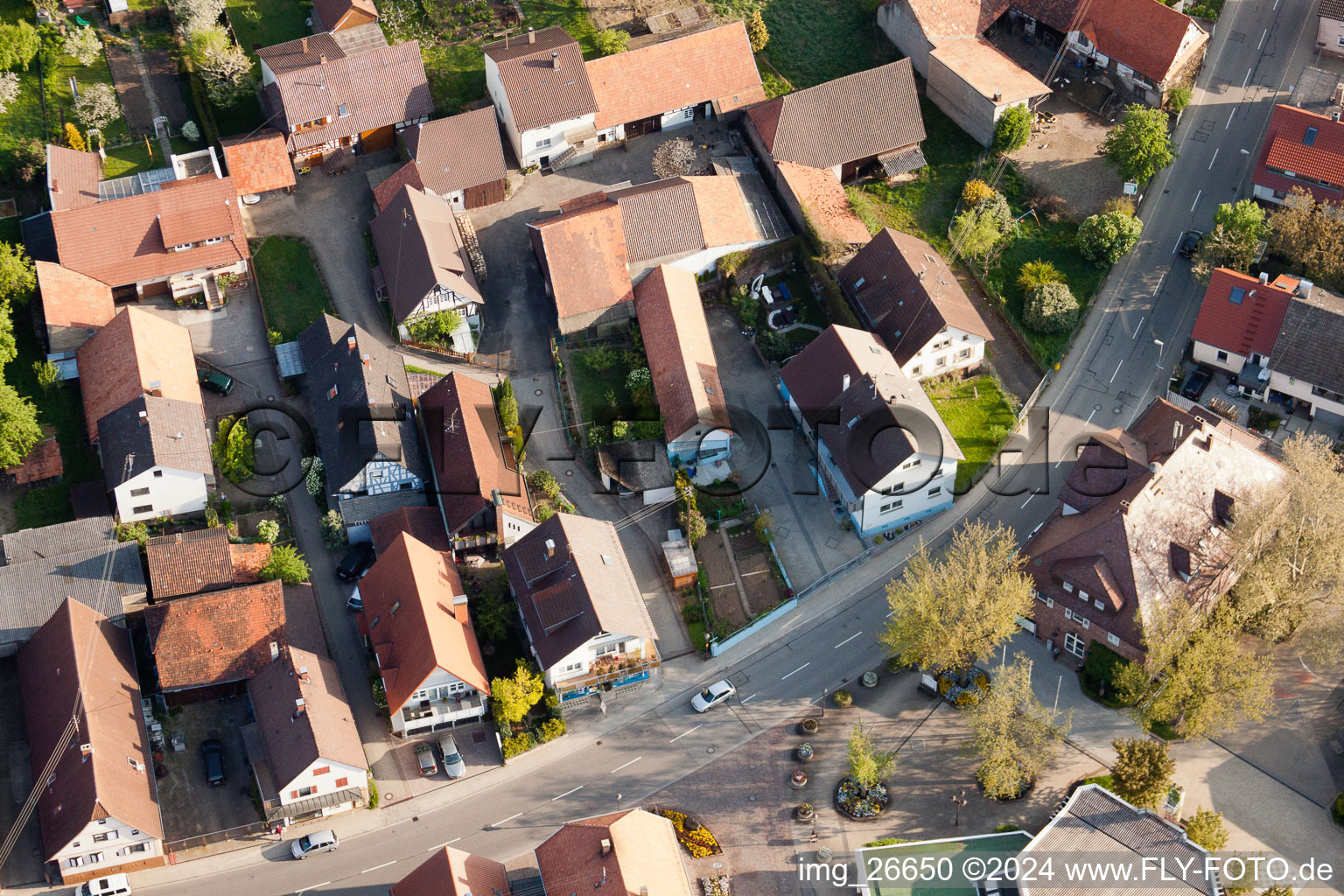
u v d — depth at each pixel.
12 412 115.69
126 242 128.50
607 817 97.88
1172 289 132.12
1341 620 108.00
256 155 135.88
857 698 109.44
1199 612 108.00
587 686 108.50
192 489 116.00
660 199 131.62
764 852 101.19
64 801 97.88
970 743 104.06
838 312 129.62
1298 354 121.00
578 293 128.12
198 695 108.06
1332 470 110.06
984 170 139.25
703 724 108.56
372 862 101.06
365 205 137.50
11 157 135.75
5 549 111.38
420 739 107.69
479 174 136.38
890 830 101.94
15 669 107.88
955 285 128.62
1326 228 126.06
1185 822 100.44
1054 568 109.38
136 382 117.88
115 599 109.81
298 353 126.19
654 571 117.25
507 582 115.38
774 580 116.38
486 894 95.44
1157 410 117.69
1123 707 107.56
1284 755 104.94
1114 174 138.12
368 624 109.81
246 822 102.75
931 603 105.69
